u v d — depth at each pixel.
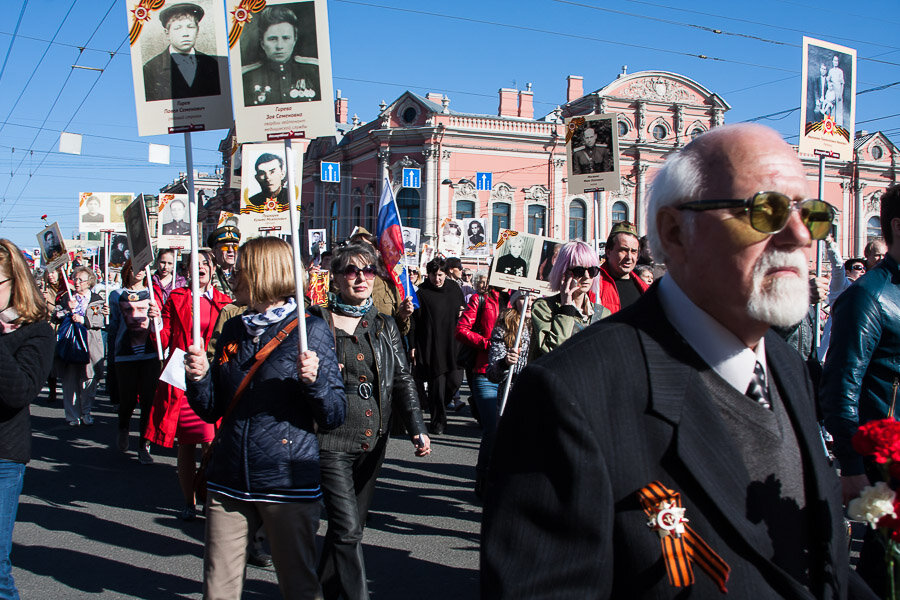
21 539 5.26
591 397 1.42
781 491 1.51
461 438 9.20
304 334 3.12
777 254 1.48
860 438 1.84
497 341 5.02
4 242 3.30
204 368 3.23
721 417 1.49
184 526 5.61
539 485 1.39
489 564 1.39
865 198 40.38
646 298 1.64
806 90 5.14
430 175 35.31
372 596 4.30
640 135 37.09
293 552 3.09
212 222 54.03
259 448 3.06
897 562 1.78
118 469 7.37
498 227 36.00
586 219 36.94
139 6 3.87
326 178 28.78
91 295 11.53
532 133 36.22
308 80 3.60
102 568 4.73
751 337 1.56
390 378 3.87
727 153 1.50
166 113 3.84
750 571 1.41
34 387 3.21
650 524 1.37
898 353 2.95
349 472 3.66
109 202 13.09
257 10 3.65
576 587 1.34
